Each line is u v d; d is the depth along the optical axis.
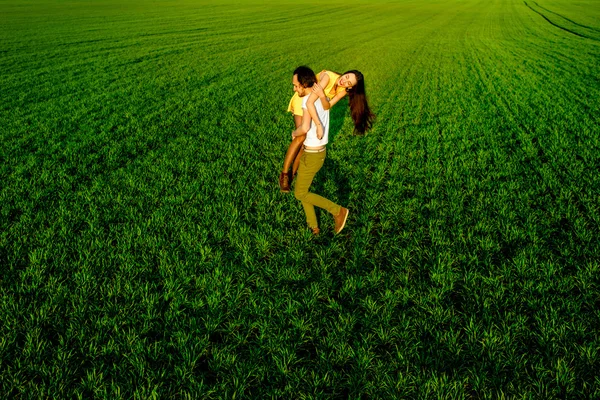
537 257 4.10
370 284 3.79
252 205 5.46
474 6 63.72
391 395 2.64
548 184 5.75
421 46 25.38
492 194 5.54
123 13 42.62
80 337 3.05
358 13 51.91
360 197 5.65
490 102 11.20
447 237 4.59
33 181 5.88
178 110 10.41
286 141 7.98
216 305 3.46
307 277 3.92
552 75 15.32
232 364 2.91
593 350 2.88
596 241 4.36
